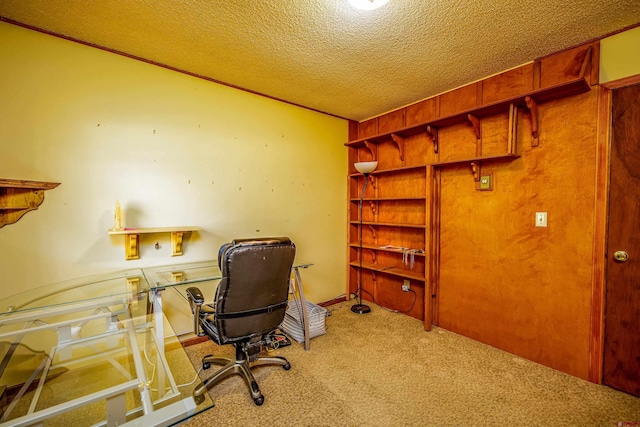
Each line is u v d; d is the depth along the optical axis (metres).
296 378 1.93
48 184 1.82
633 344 1.74
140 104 2.15
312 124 3.23
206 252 2.49
